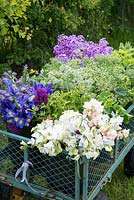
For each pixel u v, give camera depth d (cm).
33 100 223
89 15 480
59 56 314
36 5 409
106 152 224
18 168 225
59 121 205
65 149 198
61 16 429
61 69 266
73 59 292
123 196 285
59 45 337
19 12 346
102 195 228
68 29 444
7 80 233
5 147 226
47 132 198
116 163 234
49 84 236
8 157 227
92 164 212
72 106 223
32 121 224
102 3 503
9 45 430
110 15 549
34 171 217
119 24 570
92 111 207
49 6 423
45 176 216
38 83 245
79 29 476
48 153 198
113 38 548
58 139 196
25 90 231
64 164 209
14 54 419
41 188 214
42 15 414
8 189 238
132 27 586
